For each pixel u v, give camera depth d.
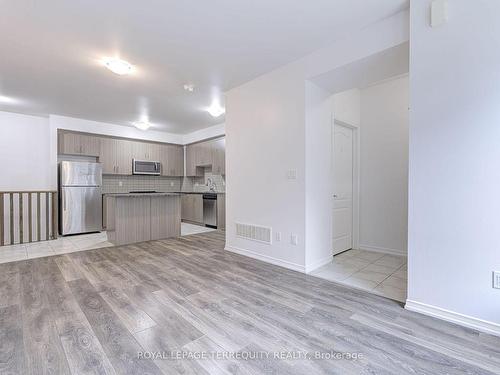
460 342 1.66
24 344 1.63
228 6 2.09
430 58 1.95
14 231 4.89
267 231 3.38
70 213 5.23
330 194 3.36
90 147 5.86
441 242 1.93
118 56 2.89
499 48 1.69
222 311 2.07
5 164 5.19
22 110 4.98
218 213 6.12
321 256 3.22
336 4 2.09
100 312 2.04
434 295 1.97
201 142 7.04
